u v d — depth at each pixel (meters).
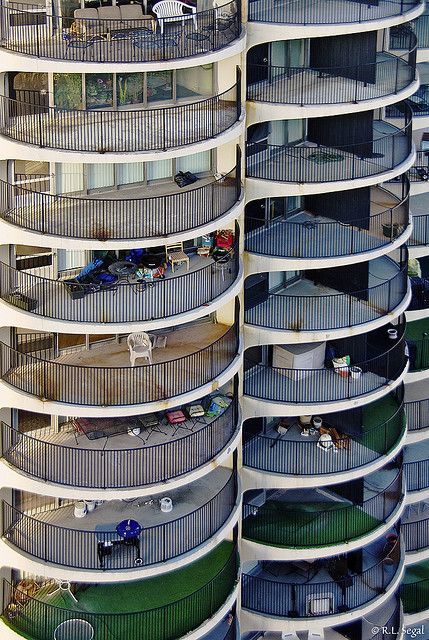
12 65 55.59
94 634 60.53
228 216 59.84
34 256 59.84
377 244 65.75
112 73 58.00
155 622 60.78
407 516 76.56
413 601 74.12
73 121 58.41
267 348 67.50
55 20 57.88
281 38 61.31
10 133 57.22
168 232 58.22
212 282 60.56
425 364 75.25
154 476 59.88
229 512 62.88
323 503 68.94
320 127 66.38
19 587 63.06
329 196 66.81
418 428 75.12
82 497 59.41
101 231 57.81
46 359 60.62
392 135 65.44
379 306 67.06
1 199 57.94
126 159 56.91
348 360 67.44
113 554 60.66
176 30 59.09
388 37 70.38
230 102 61.06
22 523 61.84
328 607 67.38
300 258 64.06
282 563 69.25
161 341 62.00
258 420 68.06
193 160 62.00
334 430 68.56
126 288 59.62
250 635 69.00
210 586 61.66
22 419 61.38
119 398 59.03
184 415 62.50
